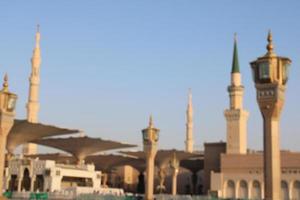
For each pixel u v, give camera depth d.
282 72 18.34
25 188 71.38
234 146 88.12
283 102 18.48
